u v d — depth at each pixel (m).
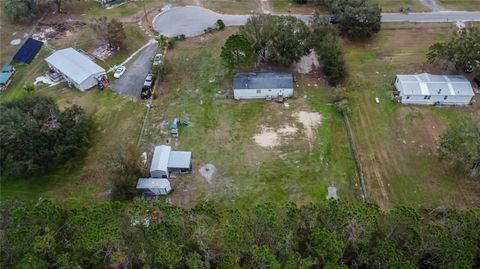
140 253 33.75
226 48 63.56
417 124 59.81
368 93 65.00
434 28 78.25
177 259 32.75
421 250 34.94
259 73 66.62
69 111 56.62
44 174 54.12
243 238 34.06
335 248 33.38
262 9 85.31
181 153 54.38
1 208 39.94
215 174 53.41
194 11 84.25
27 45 74.25
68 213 38.75
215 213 38.62
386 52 73.19
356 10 73.38
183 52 73.62
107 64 71.44
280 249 34.22
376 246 35.19
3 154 50.88
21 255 33.47
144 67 70.69
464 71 68.12
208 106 63.28
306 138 57.81
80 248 33.50
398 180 52.41
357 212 36.38
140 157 53.25
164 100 64.50
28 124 51.91
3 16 83.62
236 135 58.56
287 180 52.34
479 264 35.19
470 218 37.28
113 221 35.88
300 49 66.25
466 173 52.47
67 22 82.12
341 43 75.12
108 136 58.84
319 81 67.62
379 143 57.22
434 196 50.44
